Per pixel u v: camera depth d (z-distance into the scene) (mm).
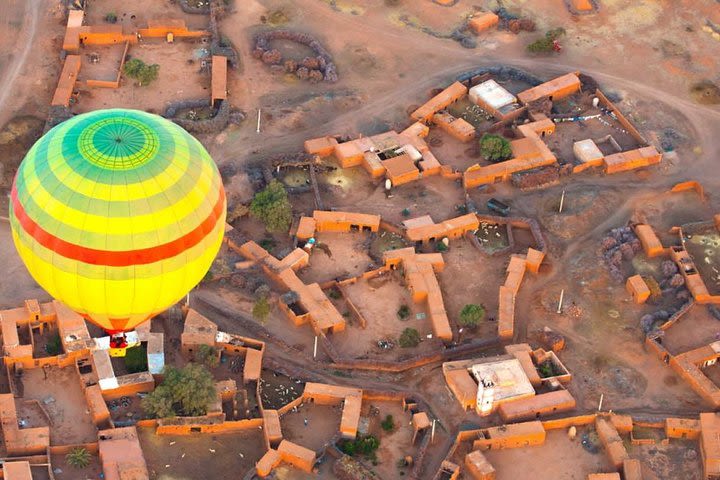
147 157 167625
